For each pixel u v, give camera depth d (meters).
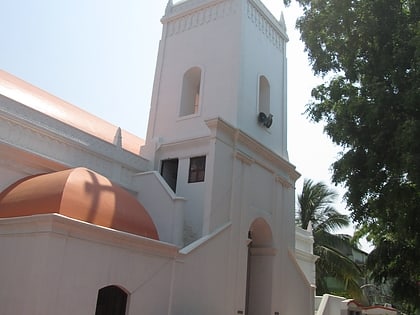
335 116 13.05
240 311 15.94
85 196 11.28
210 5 21.19
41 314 8.86
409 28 11.91
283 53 23.86
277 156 20.38
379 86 11.91
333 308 25.31
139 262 11.51
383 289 38.56
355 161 12.16
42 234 9.45
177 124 19.59
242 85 19.03
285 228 20.61
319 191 35.41
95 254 10.27
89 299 9.93
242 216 17.27
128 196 13.04
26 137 13.55
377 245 19.48
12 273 9.71
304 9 14.21
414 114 11.24
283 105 22.84
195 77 21.25
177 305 12.59
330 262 30.73
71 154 14.97
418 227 11.43
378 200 11.84
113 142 17.80
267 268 18.91
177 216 14.78
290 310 19.64
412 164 10.09
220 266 15.26
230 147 17.56
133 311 11.08
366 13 12.62
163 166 18.81
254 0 21.06
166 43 22.06
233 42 19.66
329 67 13.64
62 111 17.77
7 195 11.82
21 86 17.16
